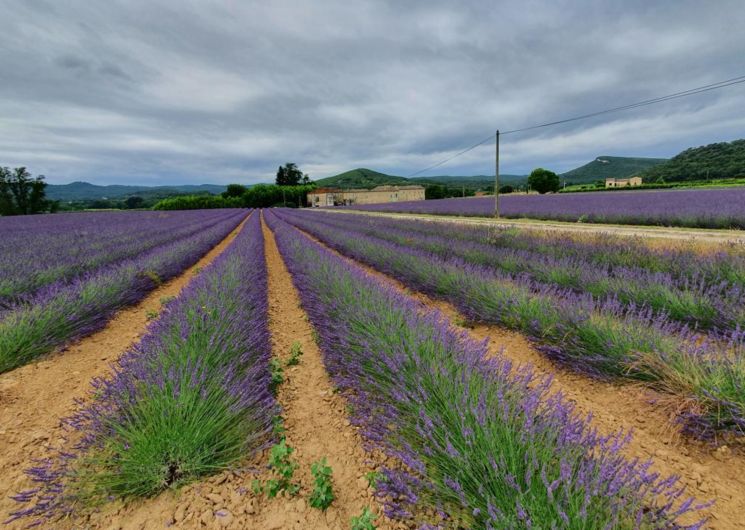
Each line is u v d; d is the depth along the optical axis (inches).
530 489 51.5
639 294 165.3
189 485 70.9
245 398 88.9
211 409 80.5
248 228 794.8
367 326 122.1
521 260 256.4
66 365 130.5
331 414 98.1
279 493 70.2
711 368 88.6
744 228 444.1
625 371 104.6
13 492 69.2
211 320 127.2
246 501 67.9
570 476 52.9
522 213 802.2
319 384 116.3
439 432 69.4
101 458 70.7
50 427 90.8
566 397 103.0
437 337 108.8
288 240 471.2
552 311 141.3
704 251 237.3
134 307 215.9
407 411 81.8
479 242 377.1
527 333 144.6
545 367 123.6
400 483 62.4
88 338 161.6
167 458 72.2
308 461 79.5
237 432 80.0
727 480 69.0
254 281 235.6
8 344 125.2
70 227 705.6
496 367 94.3
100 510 65.3
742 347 96.5
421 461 68.2
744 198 682.8
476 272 213.6
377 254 332.2
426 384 85.3
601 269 224.2
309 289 210.7
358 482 72.9
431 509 61.6
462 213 985.5
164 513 64.7
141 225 760.3
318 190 3575.3
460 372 85.0
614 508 50.8
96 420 78.9
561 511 47.8
